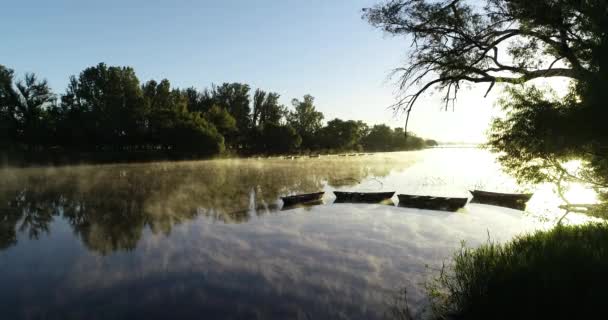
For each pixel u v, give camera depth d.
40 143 59.78
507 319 6.41
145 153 64.06
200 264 12.45
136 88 66.38
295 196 24.55
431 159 84.00
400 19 10.71
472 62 10.73
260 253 13.57
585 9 8.12
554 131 8.86
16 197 27.92
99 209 23.12
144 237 16.33
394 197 27.19
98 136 62.50
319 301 9.38
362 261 12.44
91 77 65.75
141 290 10.45
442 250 13.63
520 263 7.45
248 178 40.69
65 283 11.18
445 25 10.60
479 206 23.42
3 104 58.41
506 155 10.55
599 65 7.93
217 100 91.62
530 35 9.91
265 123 84.75
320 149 100.62
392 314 8.51
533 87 9.30
